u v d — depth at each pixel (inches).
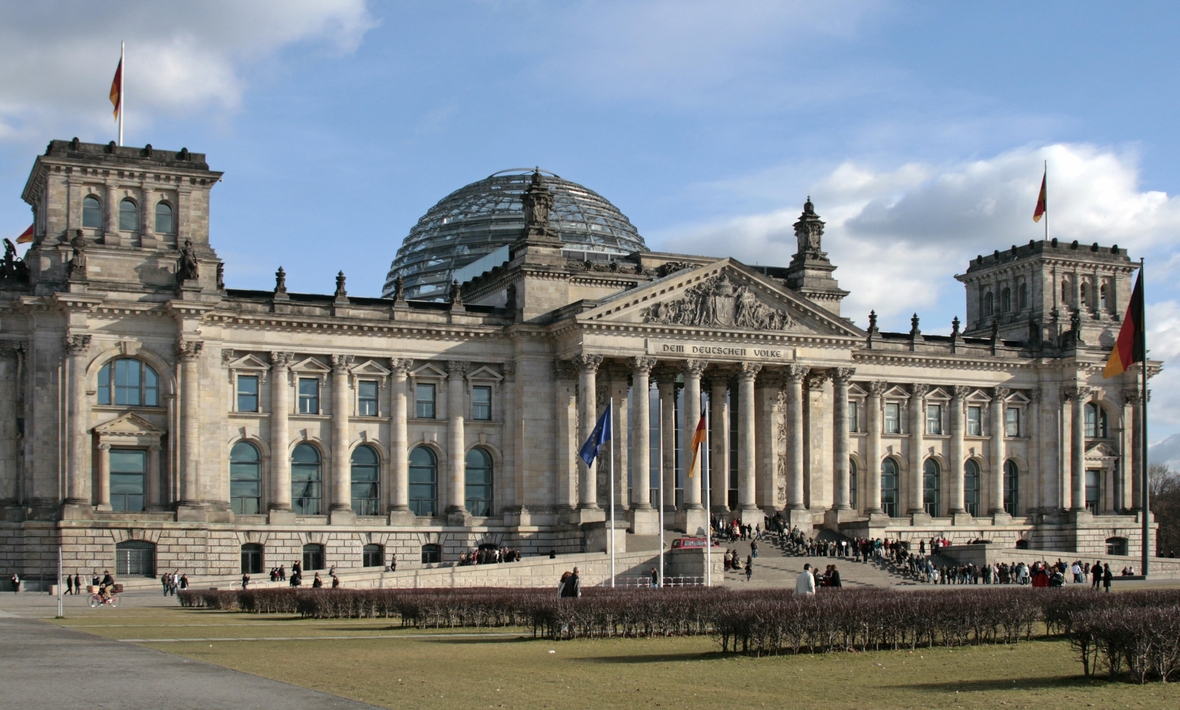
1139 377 7667.3
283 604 3841.0
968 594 2979.8
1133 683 1994.3
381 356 6156.5
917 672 2169.0
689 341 6294.3
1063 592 3120.1
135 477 5625.0
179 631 2992.1
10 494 5487.2
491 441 6333.7
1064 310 7731.3
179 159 5748.0
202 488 5698.8
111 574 5418.3
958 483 7377.0
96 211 5644.7
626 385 6481.3
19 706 1679.4
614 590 3873.0
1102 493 7716.5
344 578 4916.3
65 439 5447.8
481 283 6943.9
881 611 2507.4
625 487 6432.1
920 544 6446.9
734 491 6766.7
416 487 6269.7
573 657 2411.4
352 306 6117.1
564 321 6176.2
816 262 7140.8
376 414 6171.3
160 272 5669.3
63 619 3472.0
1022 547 7258.9
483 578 5201.8
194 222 5757.9
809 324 6555.1
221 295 5772.6
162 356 5639.8
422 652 2488.9
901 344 7278.5
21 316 5546.3
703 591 3649.1
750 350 6427.2
